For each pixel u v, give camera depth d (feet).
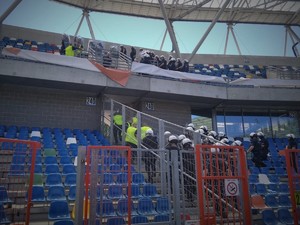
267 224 28.55
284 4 102.63
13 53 44.91
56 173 31.81
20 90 52.13
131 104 63.21
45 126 52.39
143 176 27.09
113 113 48.98
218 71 84.23
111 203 21.21
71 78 48.42
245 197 18.98
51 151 39.06
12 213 20.10
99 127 55.67
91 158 17.67
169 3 99.45
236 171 19.67
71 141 44.83
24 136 43.39
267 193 37.58
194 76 57.82
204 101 63.41
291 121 73.72
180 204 23.54
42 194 26.99
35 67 46.62
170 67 58.54
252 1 101.60
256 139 47.34
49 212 23.95
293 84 64.59
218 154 21.21
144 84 53.67
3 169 25.90
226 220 20.01
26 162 24.58
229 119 70.69
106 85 50.55
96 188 17.30
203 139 31.86
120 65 54.80
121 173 19.63
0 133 43.21
